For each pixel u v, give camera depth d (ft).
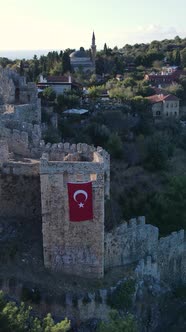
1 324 108.06
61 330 111.24
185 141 393.29
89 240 153.99
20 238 165.68
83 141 313.32
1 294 117.91
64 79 467.11
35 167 172.65
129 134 360.48
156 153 309.83
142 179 287.69
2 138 191.42
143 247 179.11
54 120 319.06
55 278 153.89
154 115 450.30
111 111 383.86
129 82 544.21
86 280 156.56
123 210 252.62
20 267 154.10
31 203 175.63
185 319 174.09
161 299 176.35
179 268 199.52
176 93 517.55
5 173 173.58
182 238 198.90
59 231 152.66
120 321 130.72
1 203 175.73
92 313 151.12
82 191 147.95
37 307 147.13
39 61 632.79
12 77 276.82
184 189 252.42
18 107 235.20
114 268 168.45
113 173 287.89
